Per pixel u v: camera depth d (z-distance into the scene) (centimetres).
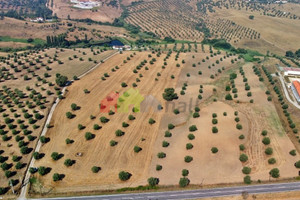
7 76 14575
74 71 15812
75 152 9319
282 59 19725
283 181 8244
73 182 8131
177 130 10569
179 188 7975
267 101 13038
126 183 8125
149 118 11331
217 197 7700
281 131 10706
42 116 11206
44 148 9506
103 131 10450
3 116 11138
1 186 7925
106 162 8912
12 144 9631
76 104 12225
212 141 9844
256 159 9062
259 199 7638
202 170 8581
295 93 13825
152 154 9288
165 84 14412
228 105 12444
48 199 7594
